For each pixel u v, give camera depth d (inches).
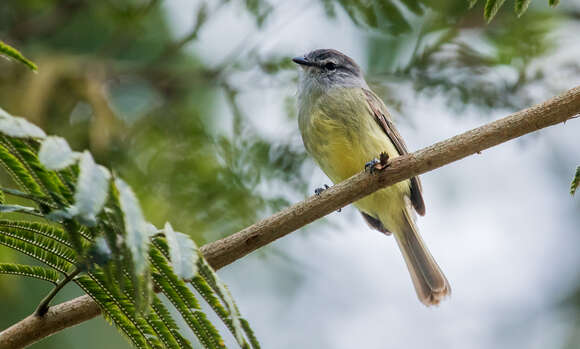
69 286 357.1
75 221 151.9
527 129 231.8
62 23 431.8
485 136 235.8
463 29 418.3
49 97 389.7
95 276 172.7
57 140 126.3
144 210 379.9
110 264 159.2
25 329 184.2
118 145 386.9
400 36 413.7
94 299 176.1
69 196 150.8
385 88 426.0
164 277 165.8
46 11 429.7
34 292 352.2
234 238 220.1
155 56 431.2
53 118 400.8
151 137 410.9
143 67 421.4
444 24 408.8
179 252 147.5
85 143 390.6
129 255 137.7
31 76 385.7
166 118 417.1
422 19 415.2
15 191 149.6
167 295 167.9
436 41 414.9
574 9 427.8
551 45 417.4
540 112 229.5
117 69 416.5
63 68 392.5
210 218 386.9
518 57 414.6
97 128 374.9
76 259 171.6
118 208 135.5
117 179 134.6
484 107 410.9
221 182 393.7
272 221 227.3
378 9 378.9
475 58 415.2
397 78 425.1
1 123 126.1
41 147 122.8
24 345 184.4
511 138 235.1
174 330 175.5
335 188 241.3
